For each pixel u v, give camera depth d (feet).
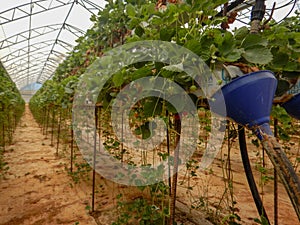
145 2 4.52
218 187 7.16
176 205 5.89
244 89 1.88
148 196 6.42
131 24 3.00
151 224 4.37
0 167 8.59
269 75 1.94
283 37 2.46
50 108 18.22
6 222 5.28
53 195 6.73
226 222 4.89
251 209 5.79
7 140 15.24
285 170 1.66
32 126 26.32
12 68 38.86
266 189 6.96
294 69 2.44
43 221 5.32
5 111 11.58
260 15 2.47
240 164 9.40
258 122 1.87
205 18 2.66
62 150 12.53
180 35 2.44
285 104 2.65
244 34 2.48
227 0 2.42
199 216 5.32
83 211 5.76
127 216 4.88
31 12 18.84
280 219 5.33
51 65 45.44
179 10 2.44
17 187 7.35
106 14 6.45
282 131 3.60
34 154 11.97
